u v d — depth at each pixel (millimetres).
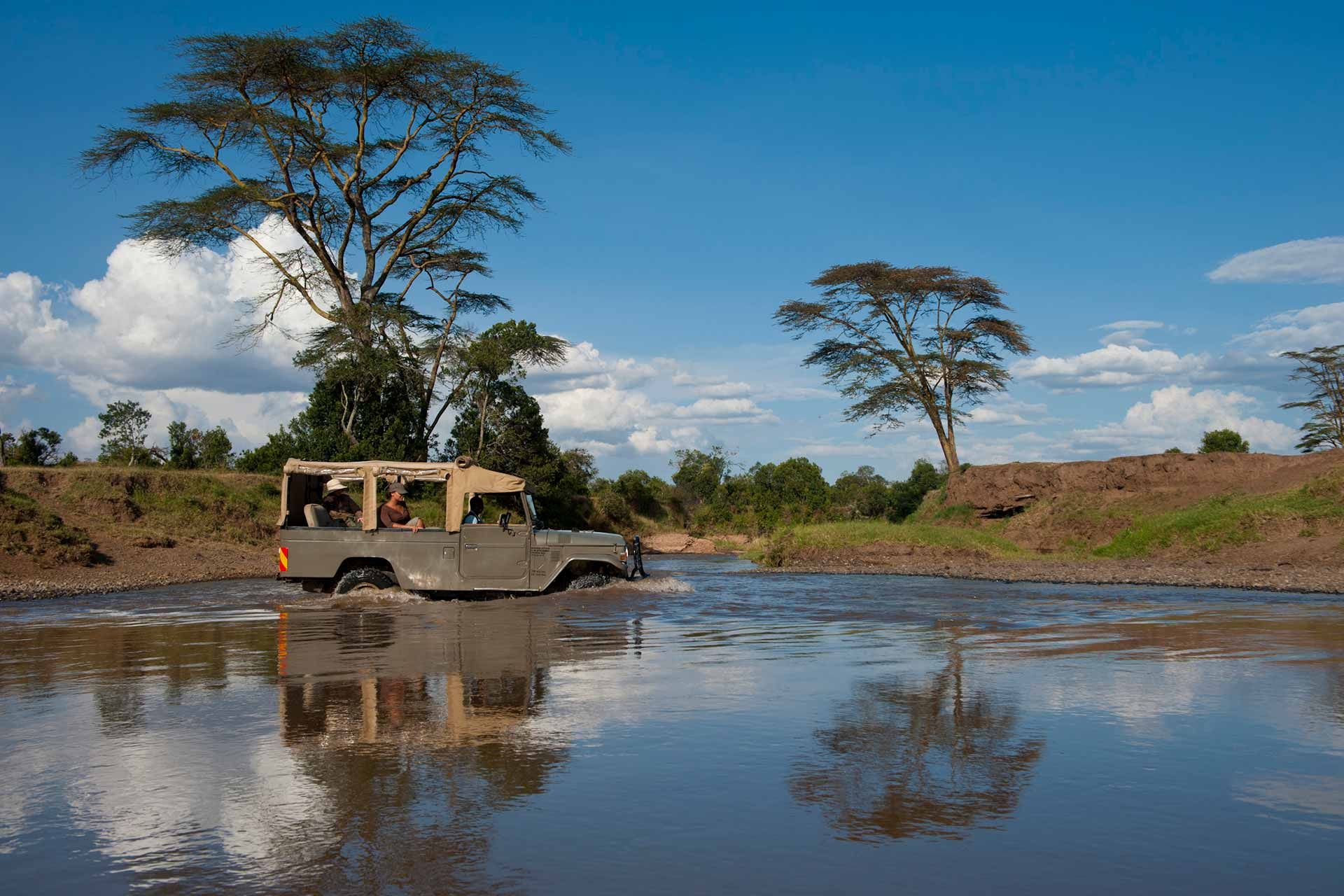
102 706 6379
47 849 3766
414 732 5621
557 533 14648
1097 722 5879
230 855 3697
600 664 8094
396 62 35469
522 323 45375
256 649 9039
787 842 3834
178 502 29031
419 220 40250
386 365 37438
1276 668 7945
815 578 21719
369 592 14078
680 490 71625
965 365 41125
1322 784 4594
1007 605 14062
